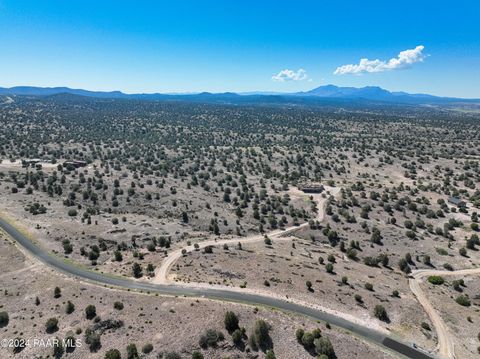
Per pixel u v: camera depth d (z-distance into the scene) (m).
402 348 70.31
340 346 66.62
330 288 89.00
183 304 75.19
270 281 89.75
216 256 106.19
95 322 68.25
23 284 85.25
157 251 111.19
